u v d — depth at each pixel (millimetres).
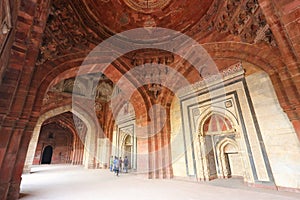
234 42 6059
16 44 3590
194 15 7168
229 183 6602
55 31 5438
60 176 9953
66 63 6191
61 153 26250
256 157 5820
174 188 6023
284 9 3094
